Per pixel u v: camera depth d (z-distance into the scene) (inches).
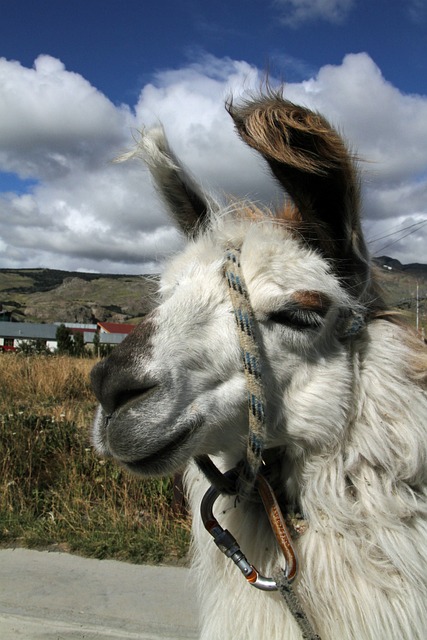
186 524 43.9
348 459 18.6
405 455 18.5
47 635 32.1
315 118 17.1
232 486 19.2
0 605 34.5
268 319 18.5
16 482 53.1
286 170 18.5
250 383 18.0
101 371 18.2
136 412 17.5
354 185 18.5
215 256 19.7
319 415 18.5
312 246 20.1
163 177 23.4
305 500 18.9
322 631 17.8
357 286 20.0
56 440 61.1
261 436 18.1
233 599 19.4
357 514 18.2
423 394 19.4
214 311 18.9
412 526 18.3
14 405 87.1
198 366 18.4
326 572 17.8
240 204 23.7
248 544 19.8
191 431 18.1
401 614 17.2
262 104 17.9
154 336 18.4
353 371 19.4
